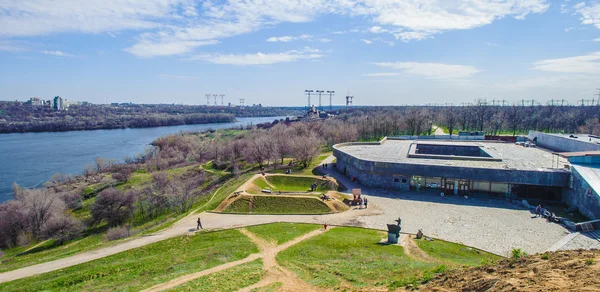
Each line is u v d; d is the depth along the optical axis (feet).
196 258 139.54
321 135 554.87
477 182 247.50
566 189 222.28
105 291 112.98
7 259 176.45
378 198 240.94
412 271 115.14
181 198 266.57
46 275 132.05
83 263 142.31
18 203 256.73
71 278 125.59
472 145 365.81
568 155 225.35
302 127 571.69
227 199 225.76
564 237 168.25
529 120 613.52
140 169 444.96
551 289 65.16
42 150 599.57
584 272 72.43
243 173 348.18
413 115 590.55
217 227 182.70
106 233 225.56
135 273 127.24
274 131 567.18
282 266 128.77
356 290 96.94
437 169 249.34
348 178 300.20
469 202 230.07
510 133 571.28
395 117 584.81
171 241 164.14
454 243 160.76
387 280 106.73
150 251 153.38
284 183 280.10
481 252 149.89
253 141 439.22
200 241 162.91
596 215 183.42
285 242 157.69
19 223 237.86
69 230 232.94
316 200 218.38
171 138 597.11
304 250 145.69
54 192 320.70
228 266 130.41
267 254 142.82
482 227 183.73
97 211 255.50
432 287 84.28
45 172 442.91
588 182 192.75
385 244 154.20
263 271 122.52
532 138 406.82
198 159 498.28
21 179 408.26
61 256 153.38
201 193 312.50
